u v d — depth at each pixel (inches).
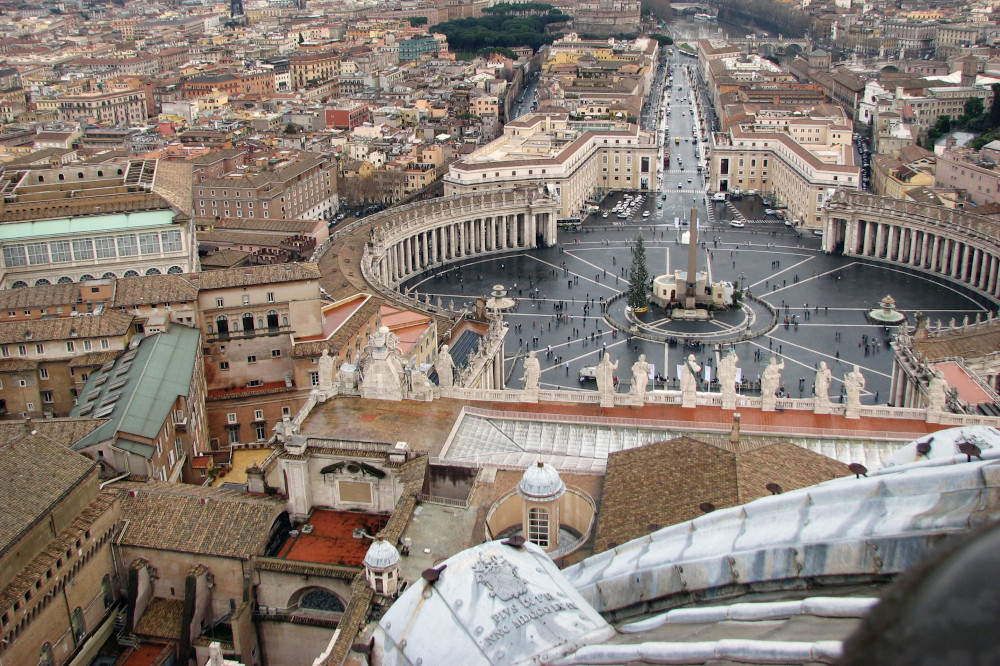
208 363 6919.3
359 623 3339.1
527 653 1503.4
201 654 4195.4
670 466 3873.0
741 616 1071.6
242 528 4338.1
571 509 4212.6
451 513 4116.6
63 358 6304.1
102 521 4303.6
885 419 5088.6
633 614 1541.6
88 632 4224.9
